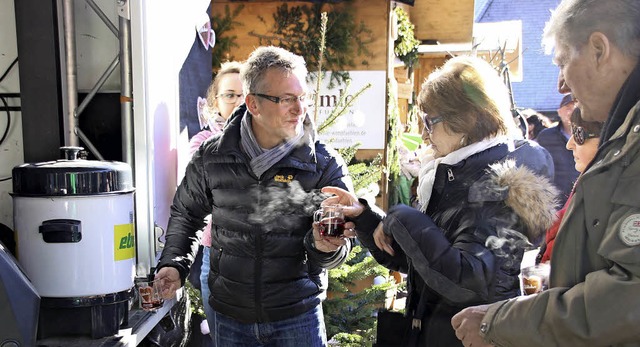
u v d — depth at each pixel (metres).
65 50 2.27
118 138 2.50
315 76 4.87
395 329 1.77
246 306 2.21
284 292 2.19
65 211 1.78
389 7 4.81
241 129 2.20
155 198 2.46
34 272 1.80
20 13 2.19
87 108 2.49
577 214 1.19
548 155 1.67
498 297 1.53
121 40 2.33
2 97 2.33
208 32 3.39
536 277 1.55
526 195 1.50
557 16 1.26
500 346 1.27
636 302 1.05
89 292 1.83
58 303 1.81
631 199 1.09
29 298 1.50
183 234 2.37
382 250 1.93
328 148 2.27
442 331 1.62
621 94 1.17
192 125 3.09
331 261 2.15
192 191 2.35
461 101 1.62
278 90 2.06
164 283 2.24
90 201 1.81
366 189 3.60
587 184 1.17
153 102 2.42
